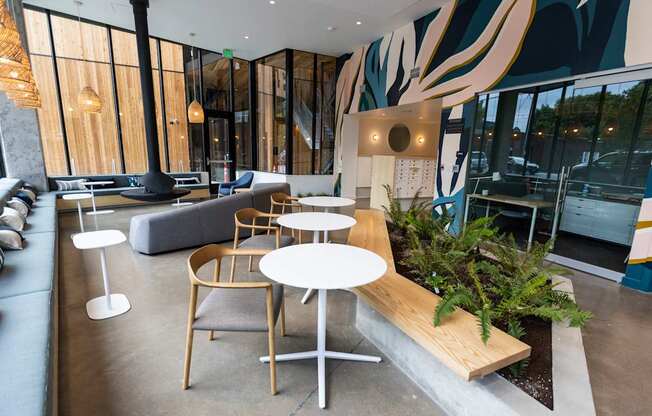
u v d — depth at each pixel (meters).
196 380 1.80
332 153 8.27
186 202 7.57
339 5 4.81
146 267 3.45
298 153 7.79
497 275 2.17
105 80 6.78
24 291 1.99
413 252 2.62
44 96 6.18
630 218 3.83
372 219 4.00
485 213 4.83
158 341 2.16
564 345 1.81
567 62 3.45
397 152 10.51
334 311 2.62
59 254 3.81
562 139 4.14
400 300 1.96
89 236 2.52
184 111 8.05
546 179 4.34
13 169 5.79
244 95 8.76
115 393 1.69
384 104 6.34
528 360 1.66
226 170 8.98
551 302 1.98
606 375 1.90
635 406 1.65
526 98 4.31
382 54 6.30
